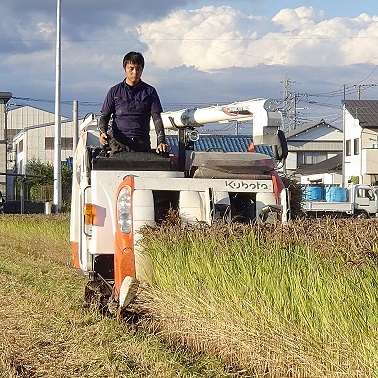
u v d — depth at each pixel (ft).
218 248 16.17
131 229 18.35
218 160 20.07
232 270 15.24
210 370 14.74
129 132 20.90
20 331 19.29
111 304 19.83
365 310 11.46
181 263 16.72
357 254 13.16
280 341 13.38
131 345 16.71
